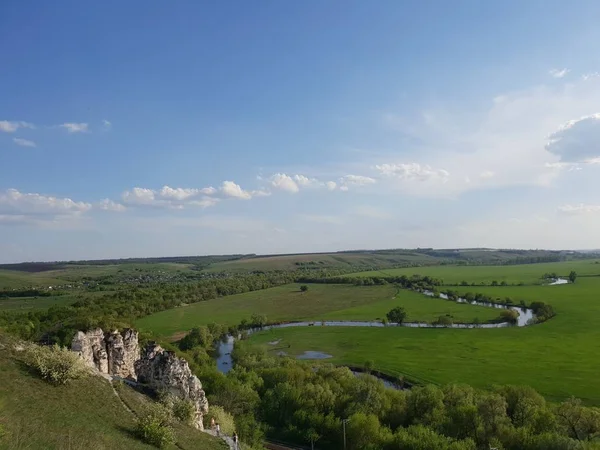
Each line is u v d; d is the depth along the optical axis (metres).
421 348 139.62
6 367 37.56
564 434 65.94
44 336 72.50
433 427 72.94
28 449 27.95
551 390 99.50
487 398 72.44
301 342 151.38
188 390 53.88
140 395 47.94
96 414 37.81
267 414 85.06
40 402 35.00
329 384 91.25
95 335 49.88
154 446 37.34
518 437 65.56
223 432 55.97
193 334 140.38
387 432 71.31
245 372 101.81
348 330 168.50
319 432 77.12
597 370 112.88
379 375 116.75
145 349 54.56
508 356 127.88
